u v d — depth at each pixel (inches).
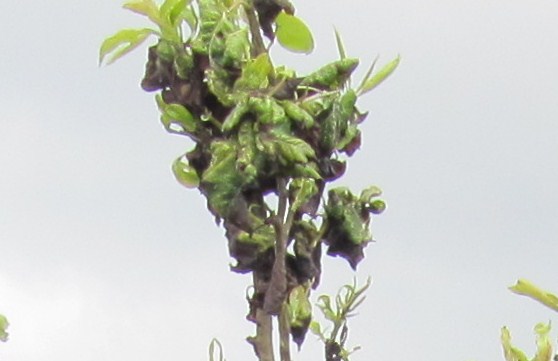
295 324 309.0
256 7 328.5
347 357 343.6
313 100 316.2
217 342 316.8
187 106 322.7
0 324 369.7
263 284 311.7
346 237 327.6
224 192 304.0
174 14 328.2
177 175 335.0
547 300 324.5
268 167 300.7
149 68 330.6
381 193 335.9
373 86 329.1
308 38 328.2
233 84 316.8
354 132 324.5
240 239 308.5
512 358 329.1
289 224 308.7
